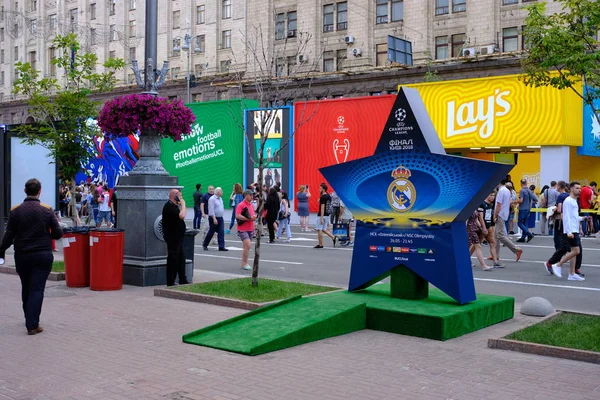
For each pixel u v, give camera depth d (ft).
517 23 137.90
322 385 20.49
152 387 20.24
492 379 21.26
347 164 32.60
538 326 27.78
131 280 41.11
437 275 29.71
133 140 116.88
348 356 24.12
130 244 41.60
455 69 135.64
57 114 55.36
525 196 70.90
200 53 189.67
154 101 41.27
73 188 55.36
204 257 59.57
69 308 33.45
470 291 29.99
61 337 27.07
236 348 24.48
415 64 150.10
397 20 154.30
